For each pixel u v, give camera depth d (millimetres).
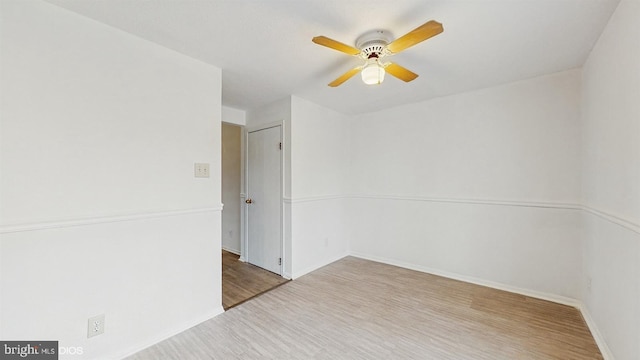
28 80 1388
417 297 2588
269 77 2510
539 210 2561
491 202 2818
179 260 2020
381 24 1649
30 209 1391
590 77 2064
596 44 1882
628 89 1408
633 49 1343
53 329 1463
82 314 1560
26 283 1382
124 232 1734
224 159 4406
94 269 1606
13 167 1346
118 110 1707
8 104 1334
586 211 2197
